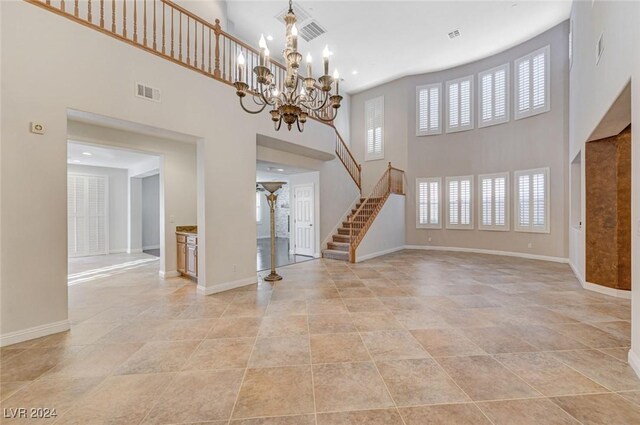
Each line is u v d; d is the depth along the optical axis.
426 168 9.01
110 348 2.68
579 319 3.34
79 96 3.09
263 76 2.64
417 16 6.24
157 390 2.06
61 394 2.01
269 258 7.48
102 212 8.44
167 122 3.82
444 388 2.07
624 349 2.63
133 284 4.96
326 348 2.68
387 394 2.01
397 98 9.44
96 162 7.55
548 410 1.84
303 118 3.06
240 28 6.79
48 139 2.92
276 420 1.77
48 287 2.95
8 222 2.71
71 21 3.05
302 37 7.00
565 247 6.70
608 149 4.31
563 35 6.57
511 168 7.59
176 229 5.52
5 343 2.70
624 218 4.12
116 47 3.37
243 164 4.82
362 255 7.16
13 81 2.71
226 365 2.39
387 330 3.07
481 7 5.97
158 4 5.02
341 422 1.75
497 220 7.86
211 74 4.37
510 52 7.54
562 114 6.66
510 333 2.98
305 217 7.96
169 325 3.21
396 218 8.73
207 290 4.34
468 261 6.96
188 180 5.71
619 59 2.88
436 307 3.77
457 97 8.52
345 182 8.78
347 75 9.09
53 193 2.96
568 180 6.62
